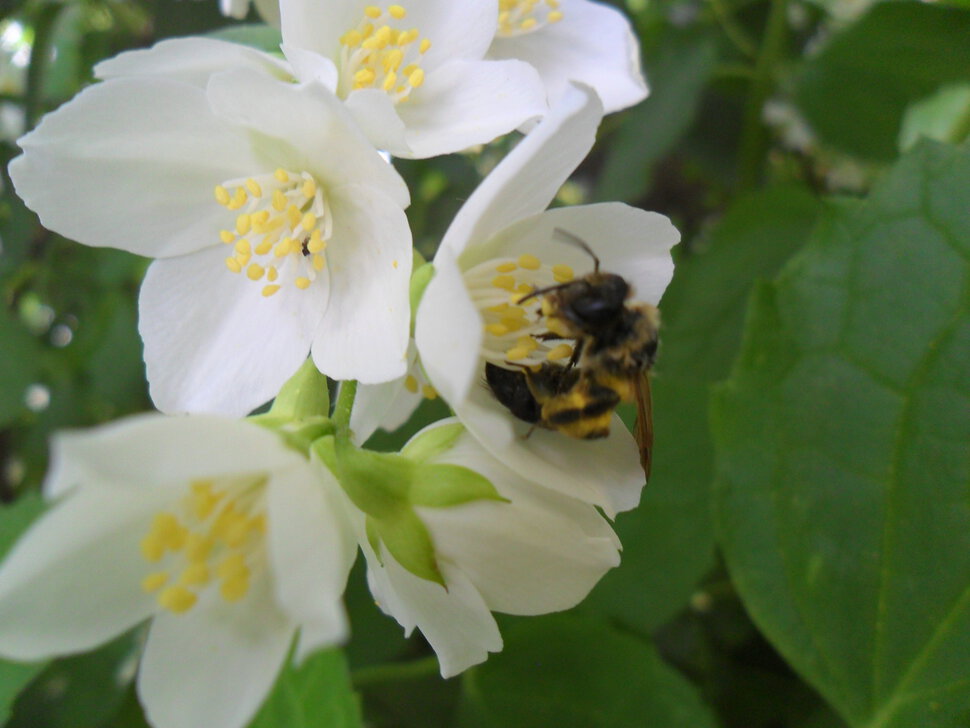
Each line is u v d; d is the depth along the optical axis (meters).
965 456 0.09
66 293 0.16
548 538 0.07
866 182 0.17
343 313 0.08
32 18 0.15
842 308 0.10
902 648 0.09
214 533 0.07
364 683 0.11
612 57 0.10
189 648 0.07
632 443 0.08
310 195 0.08
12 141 0.16
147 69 0.08
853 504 0.09
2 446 0.18
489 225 0.07
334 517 0.07
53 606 0.07
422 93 0.09
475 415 0.07
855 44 0.13
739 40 0.15
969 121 0.13
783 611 0.09
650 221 0.08
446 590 0.07
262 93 0.08
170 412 0.08
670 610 0.11
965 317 0.09
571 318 0.08
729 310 0.13
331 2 0.09
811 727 0.11
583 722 0.10
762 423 0.10
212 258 0.09
